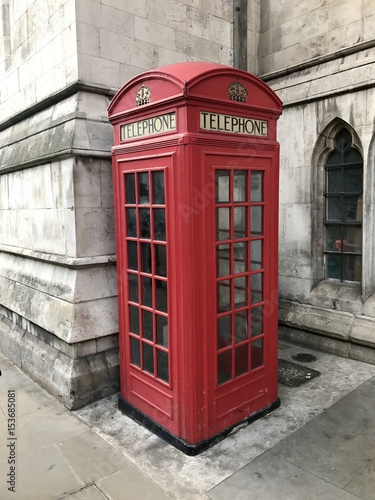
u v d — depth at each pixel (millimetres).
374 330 5020
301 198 5824
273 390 3969
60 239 4578
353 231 5551
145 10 4730
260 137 3566
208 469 3133
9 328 5637
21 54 5395
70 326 4184
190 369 3268
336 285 5707
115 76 4523
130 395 4004
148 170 3434
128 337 3945
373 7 4941
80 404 4172
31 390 4602
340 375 4742
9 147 5871
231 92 3285
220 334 3492
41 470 3170
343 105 5223
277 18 6020
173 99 3064
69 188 4281
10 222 6023
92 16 4281
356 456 3246
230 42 5785
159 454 3346
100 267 4469
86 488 2963
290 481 2973
